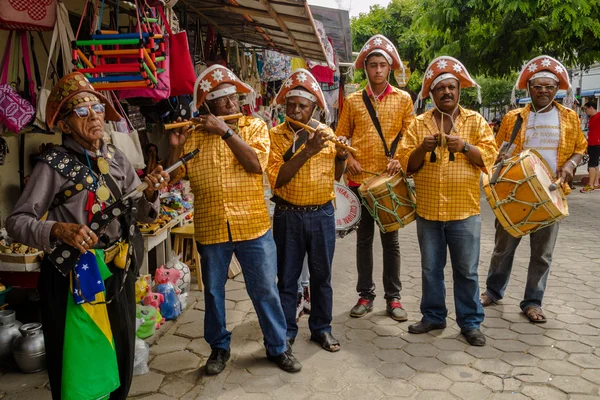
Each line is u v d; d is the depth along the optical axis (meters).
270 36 5.93
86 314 2.17
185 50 3.46
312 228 3.29
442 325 3.79
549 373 3.11
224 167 2.95
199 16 5.08
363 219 4.04
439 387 2.97
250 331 3.79
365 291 4.14
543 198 3.46
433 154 3.46
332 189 3.36
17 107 2.84
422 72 17.34
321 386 2.99
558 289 4.61
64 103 2.12
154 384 3.04
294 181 3.22
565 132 3.87
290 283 3.43
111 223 2.27
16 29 2.91
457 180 3.44
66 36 2.86
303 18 4.00
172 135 2.79
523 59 10.94
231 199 2.96
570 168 3.81
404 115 3.98
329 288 3.47
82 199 2.16
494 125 19.05
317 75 8.69
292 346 3.53
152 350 3.50
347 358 3.35
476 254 3.55
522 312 4.07
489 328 3.78
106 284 2.25
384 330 3.79
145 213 2.48
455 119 3.53
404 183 3.68
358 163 3.98
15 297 4.14
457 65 3.44
